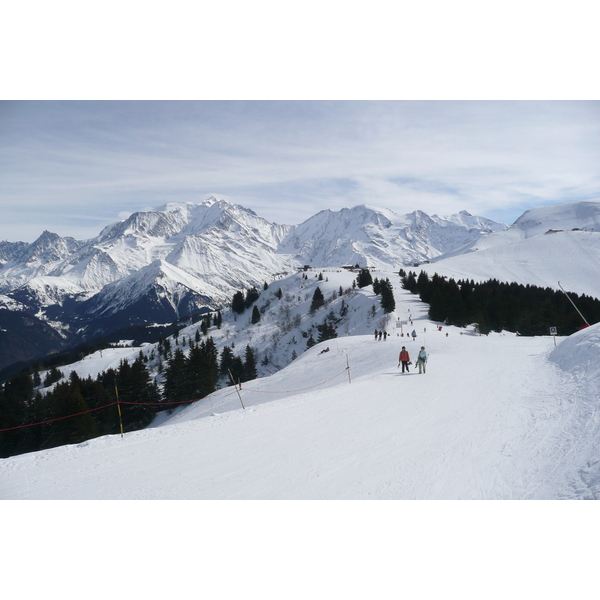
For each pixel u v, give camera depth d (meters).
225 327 180.50
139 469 12.91
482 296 108.75
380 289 145.50
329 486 11.03
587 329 27.86
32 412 66.75
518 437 13.74
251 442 15.04
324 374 42.94
